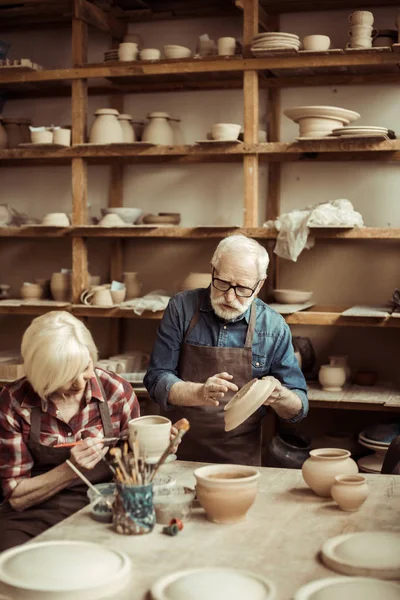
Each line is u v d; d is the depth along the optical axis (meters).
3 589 1.50
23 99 4.86
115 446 2.47
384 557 1.61
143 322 4.72
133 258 4.73
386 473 2.77
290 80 4.37
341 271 4.41
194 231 4.15
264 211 4.51
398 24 3.87
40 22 4.74
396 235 3.87
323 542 1.77
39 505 2.32
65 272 4.55
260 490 2.17
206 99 4.56
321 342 4.46
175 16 4.55
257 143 4.07
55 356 2.18
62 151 4.36
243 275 2.77
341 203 4.02
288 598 1.47
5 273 4.95
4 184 4.92
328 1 4.24
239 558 1.68
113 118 4.31
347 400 3.85
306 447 3.93
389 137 4.04
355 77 4.27
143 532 1.82
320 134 3.95
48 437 2.35
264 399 2.19
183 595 1.44
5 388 2.38
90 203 4.77
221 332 2.93
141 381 4.10
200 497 1.91
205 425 2.91
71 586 1.49
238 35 4.49
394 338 4.35
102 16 4.42
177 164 4.63
